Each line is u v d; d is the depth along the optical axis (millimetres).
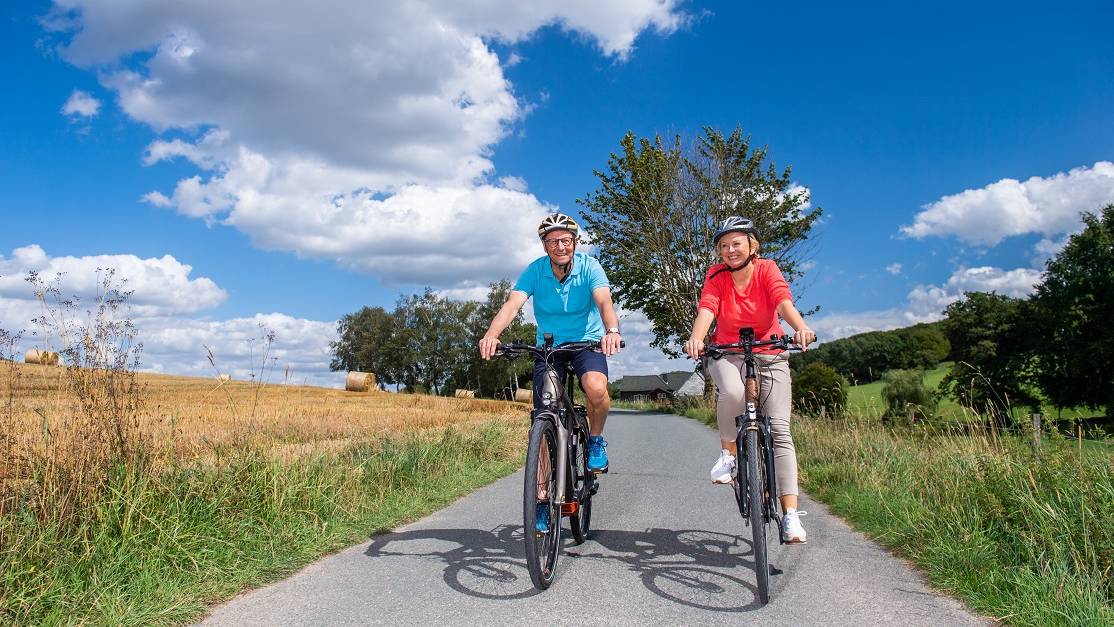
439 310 97688
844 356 71688
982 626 3182
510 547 4695
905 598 3586
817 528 5387
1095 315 37094
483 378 91438
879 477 6723
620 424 21047
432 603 3486
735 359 4160
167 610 3246
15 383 4152
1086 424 5227
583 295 4543
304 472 5508
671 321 36000
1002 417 6078
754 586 3807
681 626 3176
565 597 3594
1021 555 3955
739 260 4273
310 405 21047
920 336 71875
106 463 4211
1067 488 4281
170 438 4770
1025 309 41562
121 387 4445
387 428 12609
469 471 8102
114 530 3832
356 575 3984
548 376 4113
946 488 5254
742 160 31188
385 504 5832
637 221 33125
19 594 3098
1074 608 3143
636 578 3947
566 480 4191
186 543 3945
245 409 11680
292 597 3588
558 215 4457
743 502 4023
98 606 3199
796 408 12758
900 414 8859
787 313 4027
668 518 5727
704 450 11766
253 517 4570
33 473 3824
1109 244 37281
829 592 3691
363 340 99500
